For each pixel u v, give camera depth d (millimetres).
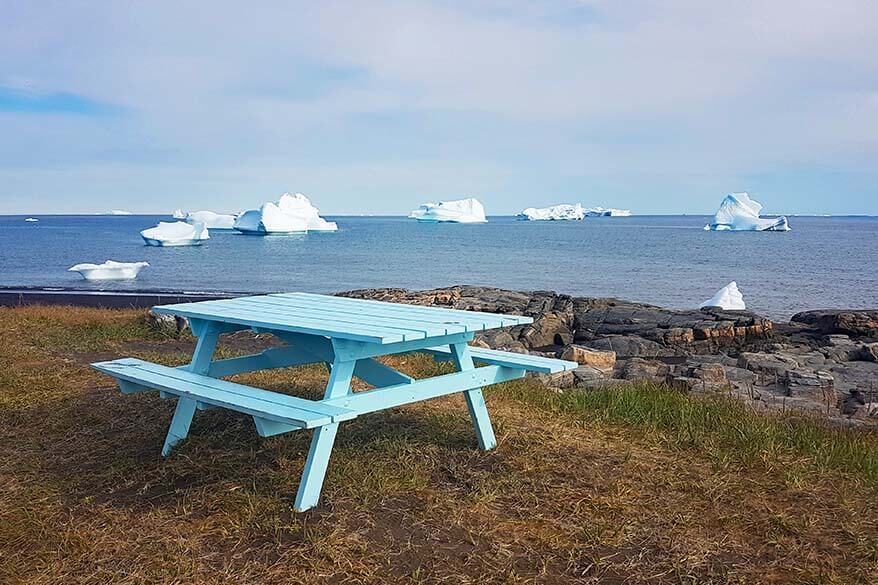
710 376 8562
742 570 3164
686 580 3078
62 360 7941
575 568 3178
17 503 3854
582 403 6000
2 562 3213
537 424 5359
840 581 3064
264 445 4664
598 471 4324
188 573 3086
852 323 13688
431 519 3619
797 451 4844
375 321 4336
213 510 3703
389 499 3832
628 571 3156
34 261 59781
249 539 3404
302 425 3418
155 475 4238
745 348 13266
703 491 4043
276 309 5051
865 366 10477
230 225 119875
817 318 14773
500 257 64688
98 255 67500
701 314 14727
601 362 9633
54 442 4914
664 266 52656
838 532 3564
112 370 4863
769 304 29797
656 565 3205
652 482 4172
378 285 40500
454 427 5176
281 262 58906
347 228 172625
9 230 150500
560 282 41031
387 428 5070
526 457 4535
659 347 13164
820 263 54625
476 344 9633
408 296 15594
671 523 3619
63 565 3178
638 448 4852
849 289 35938
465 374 4555
